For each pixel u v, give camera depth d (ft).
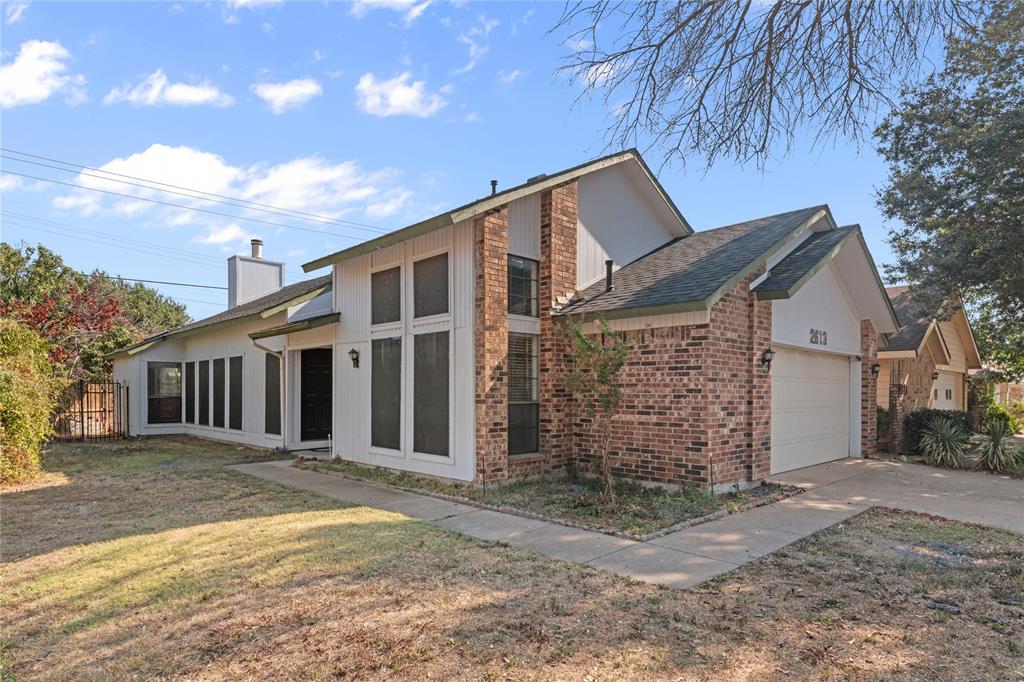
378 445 35.68
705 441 26.91
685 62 18.15
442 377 31.37
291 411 45.93
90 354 72.64
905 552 19.22
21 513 25.32
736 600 15.02
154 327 107.86
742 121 18.98
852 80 18.22
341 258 36.24
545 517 23.57
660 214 41.29
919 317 47.62
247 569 17.51
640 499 26.43
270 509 25.67
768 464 30.40
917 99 41.57
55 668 11.95
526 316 32.37
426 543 20.06
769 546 19.81
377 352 35.99
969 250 41.73
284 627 13.53
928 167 44.45
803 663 11.77
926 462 40.16
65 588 16.25
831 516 24.04
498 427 29.45
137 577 17.02
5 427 32.76
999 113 38.93
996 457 36.32
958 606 14.66
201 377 59.67
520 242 32.27
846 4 16.81
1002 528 22.35
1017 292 42.32
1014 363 66.18
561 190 33.63
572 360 32.22
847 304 41.14
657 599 15.05
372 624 13.60
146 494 29.27
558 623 13.61
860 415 42.09
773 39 17.58
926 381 53.21
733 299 28.81
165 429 62.90
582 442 32.35
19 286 74.18
